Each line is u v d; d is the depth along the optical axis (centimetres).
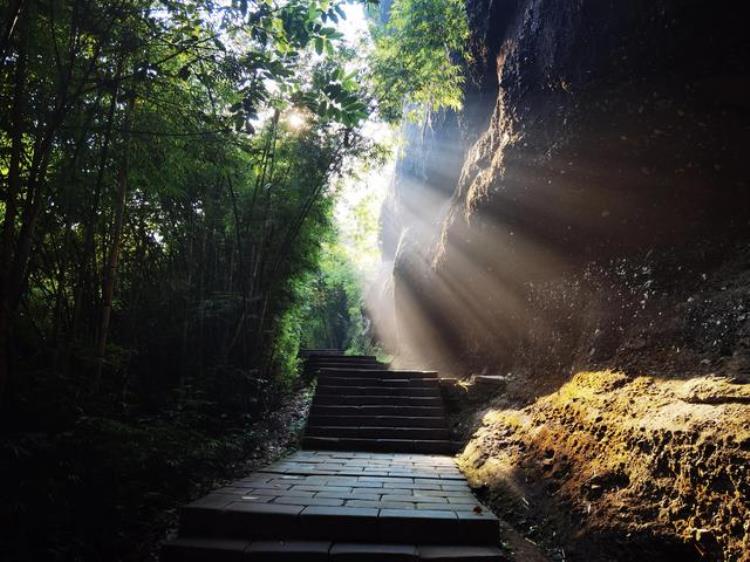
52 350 356
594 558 252
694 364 306
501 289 696
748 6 337
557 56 479
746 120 375
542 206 554
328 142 673
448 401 673
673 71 397
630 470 269
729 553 191
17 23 297
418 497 353
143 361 525
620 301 439
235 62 355
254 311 668
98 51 332
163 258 583
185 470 380
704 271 372
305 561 276
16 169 308
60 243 408
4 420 293
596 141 462
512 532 315
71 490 277
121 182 405
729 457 205
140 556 286
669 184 427
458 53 817
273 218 665
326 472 438
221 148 439
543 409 437
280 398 764
